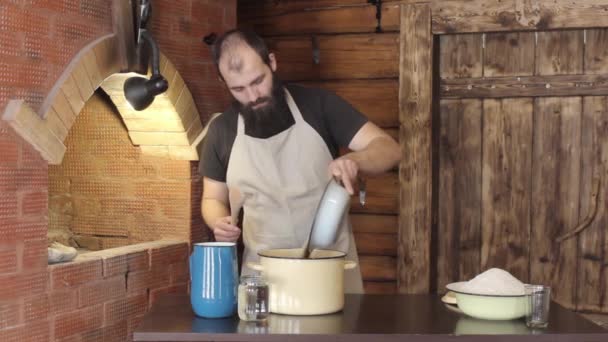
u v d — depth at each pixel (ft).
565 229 12.11
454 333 5.75
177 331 5.77
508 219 12.32
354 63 12.72
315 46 12.84
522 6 11.80
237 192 8.62
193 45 10.72
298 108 8.41
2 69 7.36
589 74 11.87
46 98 7.95
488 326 6.01
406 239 12.35
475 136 12.39
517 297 6.22
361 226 12.80
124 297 9.36
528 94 12.12
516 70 12.16
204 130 10.88
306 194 8.42
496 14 11.90
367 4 12.59
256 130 8.35
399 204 12.38
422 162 12.23
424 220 12.25
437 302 6.95
